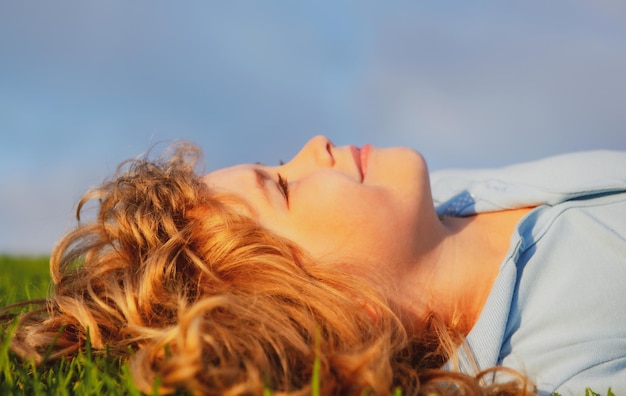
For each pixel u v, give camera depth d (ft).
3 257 19.08
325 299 6.11
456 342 6.42
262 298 6.11
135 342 6.13
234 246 6.63
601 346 6.09
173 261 6.53
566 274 6.74
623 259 6.72
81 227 7.85
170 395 4.84
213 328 5.43
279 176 7.16
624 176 7.47
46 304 6.96
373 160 7.20
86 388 4.94
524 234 7.11
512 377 5.98
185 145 8.95
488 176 8.89
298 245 6.64
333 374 5.01
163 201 7.26
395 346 6.01
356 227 6.57
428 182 7.13
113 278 6.77
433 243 6.98
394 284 6.57
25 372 5.29
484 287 7.01
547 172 8.01
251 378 4.82
